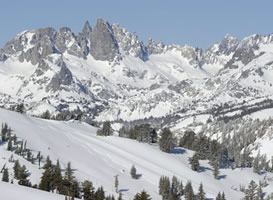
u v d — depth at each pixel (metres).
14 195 106.38
